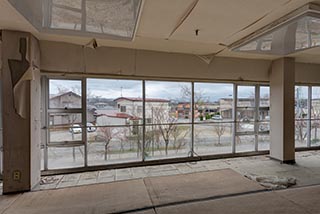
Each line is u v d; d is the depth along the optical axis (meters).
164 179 3.65
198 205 2.67
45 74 3.75
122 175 3.89
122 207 2.65
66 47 3.80
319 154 5.36
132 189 3.23
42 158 3.95
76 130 4.16
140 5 2.14
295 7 2.30
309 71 5.55
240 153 5.19
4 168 3.08
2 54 3.05
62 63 3.81
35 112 3.38
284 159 4.61
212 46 3.97
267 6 2.27
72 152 4.14
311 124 5.91
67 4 2.10
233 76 4.91
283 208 2.55
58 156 4.06
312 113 5.91
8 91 3.07
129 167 4.37
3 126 3.07
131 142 4.52
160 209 2.59
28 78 3.14
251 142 5.34
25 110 3.15
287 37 3.17
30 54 3.17
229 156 5.08
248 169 4.17
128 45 3.97
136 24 2.63
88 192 3.14
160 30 3.03
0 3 2.14
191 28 2.96
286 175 3.79
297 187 3.24
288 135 4.67
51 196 3.00
